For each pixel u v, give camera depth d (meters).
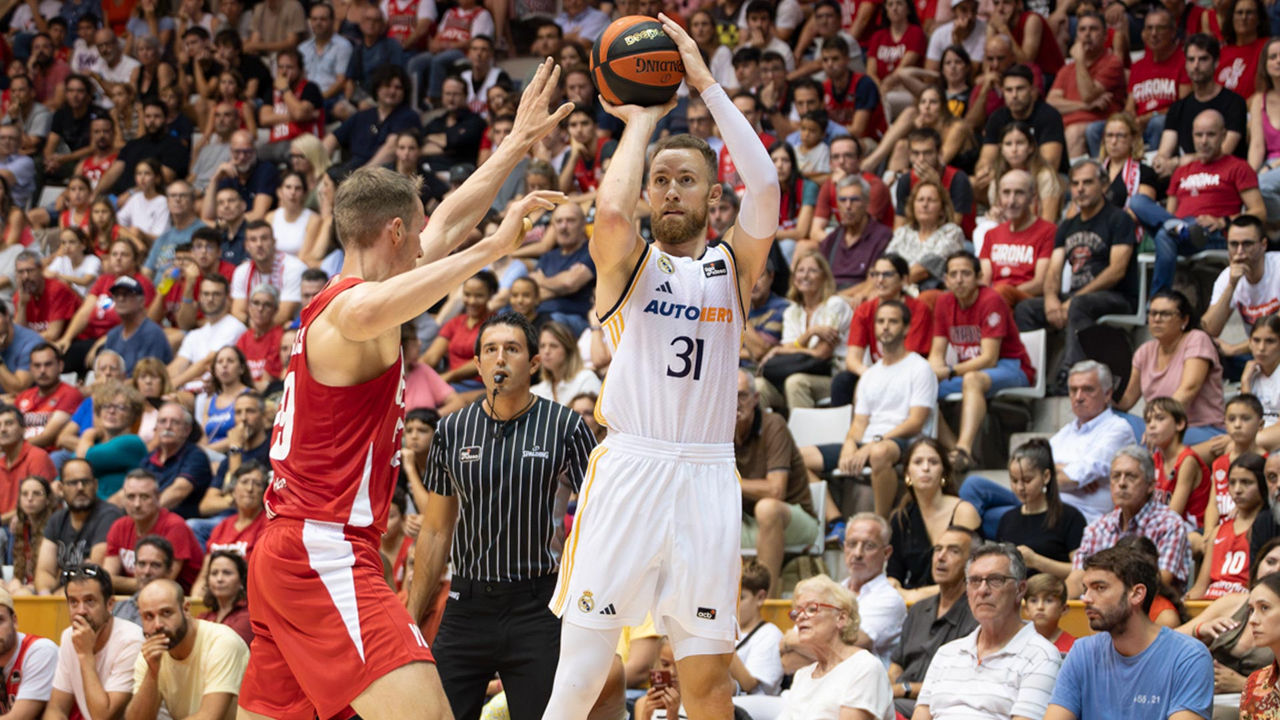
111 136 33.25
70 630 15.32
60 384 23.88
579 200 25.94
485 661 11.37
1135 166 23.14
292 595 8.19
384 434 8.44
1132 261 21.28
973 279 20.69
